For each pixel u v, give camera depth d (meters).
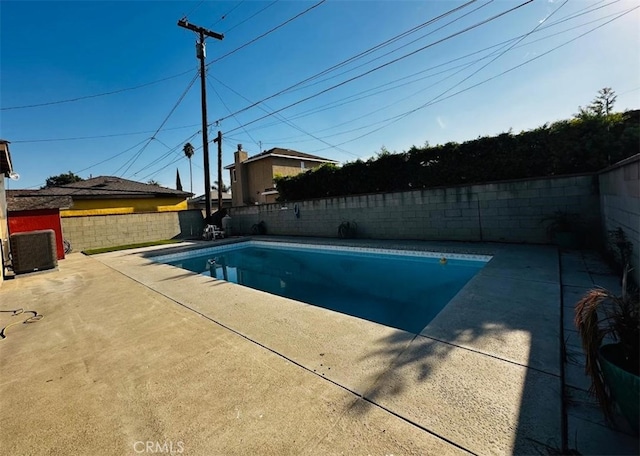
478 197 7.00
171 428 1.55
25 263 6.65
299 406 1.65
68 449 1.46
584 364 1.91
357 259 7.61
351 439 1.38
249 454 1.34
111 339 2.83
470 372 1.86
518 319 2.62
